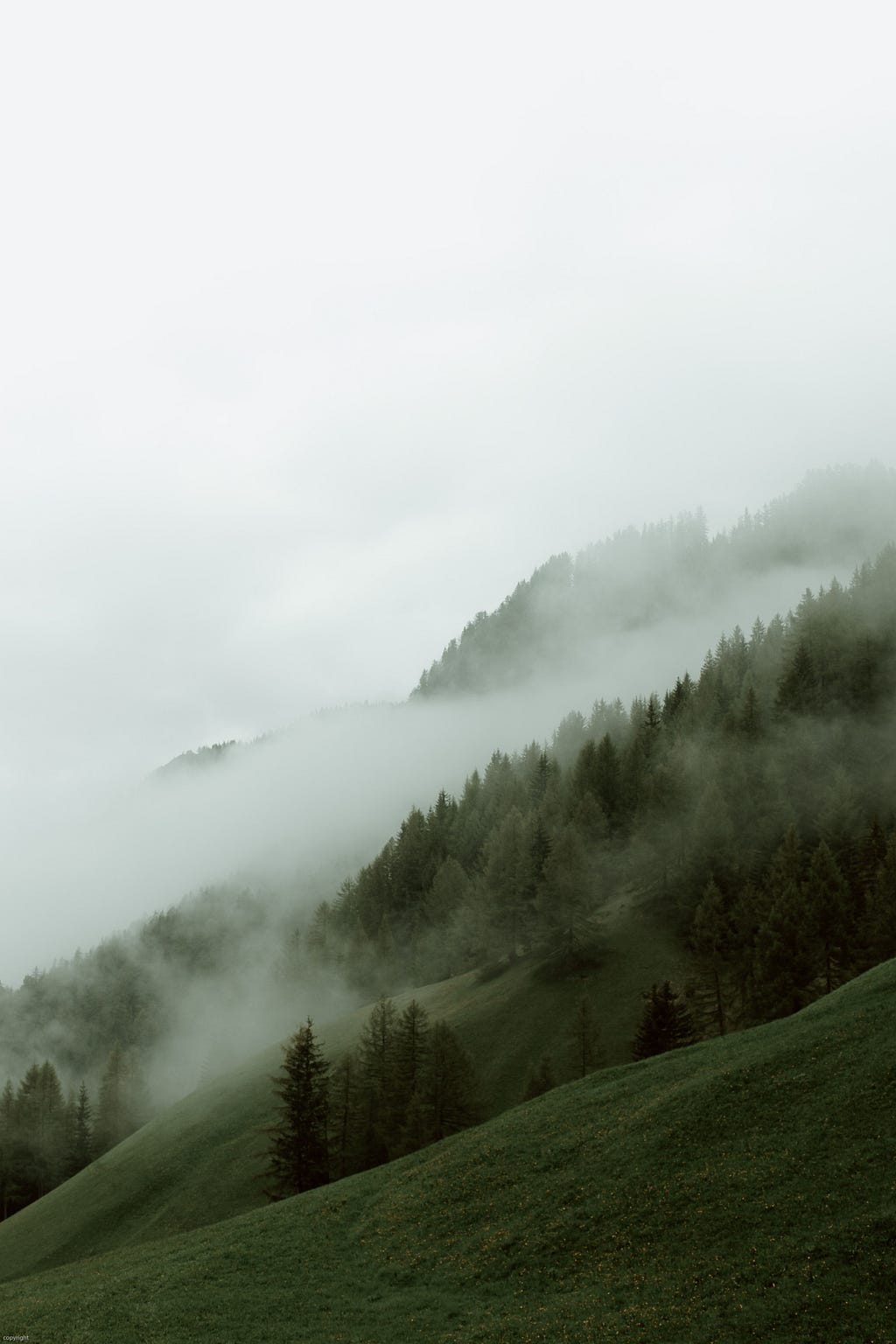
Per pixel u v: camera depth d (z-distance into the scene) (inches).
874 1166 1338.6
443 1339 1279.5
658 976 3535.9
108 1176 3302.2
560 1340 1202.0
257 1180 2925.7
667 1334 1156.5
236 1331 1382.9
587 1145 1749.5
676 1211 1421.0
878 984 1993.1
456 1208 1700.3
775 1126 1540.4
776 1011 2810.0
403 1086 2893.7
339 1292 1504.7
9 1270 2876.5
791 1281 1182.3
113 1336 1411.2
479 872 5265.8
